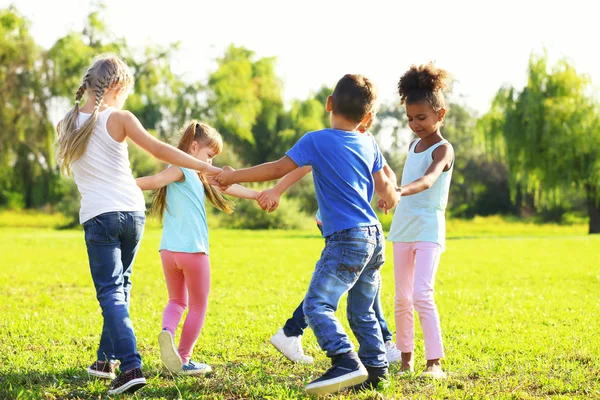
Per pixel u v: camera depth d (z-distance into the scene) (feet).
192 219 15.74
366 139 13.84
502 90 123.75
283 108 181.06
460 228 147.33
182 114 160.15
